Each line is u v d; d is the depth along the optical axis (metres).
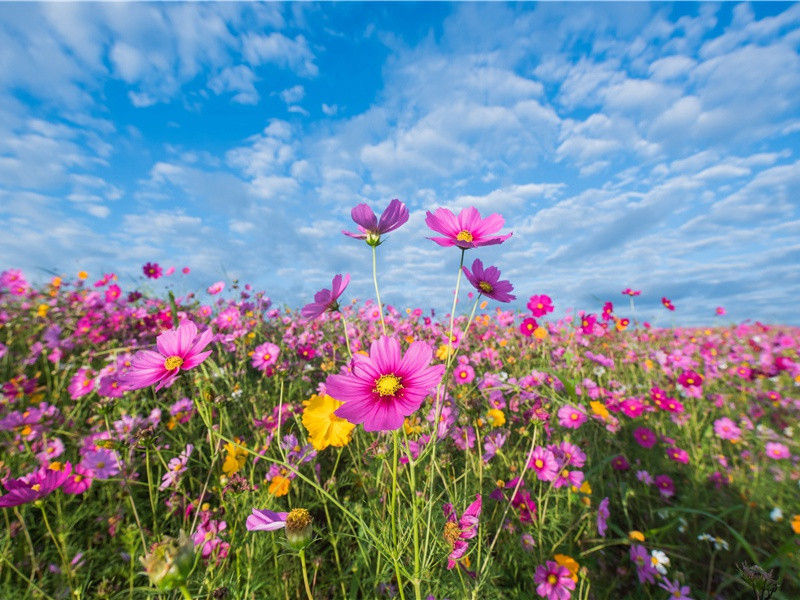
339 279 0.32
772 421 0.85
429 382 0.27
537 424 0.49
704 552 0.51
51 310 1.08
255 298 1.23
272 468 0.47
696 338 1.49
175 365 0.32
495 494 0.47
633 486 0.61
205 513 0.43
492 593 0.38
